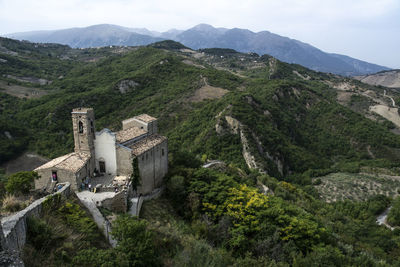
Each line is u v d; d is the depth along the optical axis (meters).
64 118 101.00
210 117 96.25
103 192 32.03
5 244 14.95
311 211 58.06
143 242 21.45
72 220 23.67
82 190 32.53
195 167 52.47
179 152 53.47
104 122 103.19
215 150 82.75
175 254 26.23
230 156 80.44
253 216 35.66
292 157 92.81
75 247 20.48
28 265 16.81
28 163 81.81
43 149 88.44
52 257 18.39
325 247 33.41
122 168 37.38
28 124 99.19
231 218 36.03
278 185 65.38
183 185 42.09
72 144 87.62
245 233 34.03
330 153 114.88
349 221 59.03
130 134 41.78
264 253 30.81
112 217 27.89
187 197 40.09
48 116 100.00
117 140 38.34
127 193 33.03
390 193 82.31
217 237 33.53
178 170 46.16
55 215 23.39
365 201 77.94
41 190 29.00
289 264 29.56
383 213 74.56
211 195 39.66
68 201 27.05
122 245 20.78
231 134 85.81
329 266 29.33
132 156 36.69
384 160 106.62
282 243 32.72
